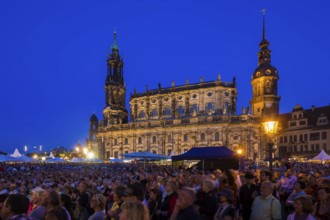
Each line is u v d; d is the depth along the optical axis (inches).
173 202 500.4
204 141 4825.3
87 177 1185.4
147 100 5762.8
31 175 1360.7
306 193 634.8
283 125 5068.9
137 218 262.7
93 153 6776.6
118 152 5605.3
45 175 1343.5
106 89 6235.2
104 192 765.9
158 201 566.6
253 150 4527.6
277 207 479.5
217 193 493.0
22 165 2659.9
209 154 1742.1
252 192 579.5
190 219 332.8
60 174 1380.4
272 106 4936.0
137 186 448.1
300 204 411.2
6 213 313.9
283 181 805.2
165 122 5206.7
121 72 6397.6
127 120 6338.6
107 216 490.3
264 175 765.3
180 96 5462.6
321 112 4707.2
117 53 6368.1
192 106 5334.6
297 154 4621.1
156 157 2970.0
